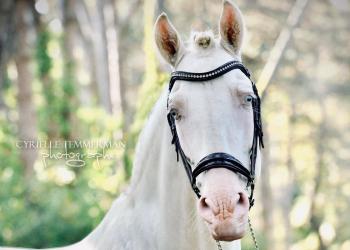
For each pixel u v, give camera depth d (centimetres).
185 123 371
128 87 2048
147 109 933
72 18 1783
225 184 354
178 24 1712
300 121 2445
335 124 2569
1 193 1377
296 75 2306
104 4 1809
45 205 1317
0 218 1327
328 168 2625
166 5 1677
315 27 2345
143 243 402
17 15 1783
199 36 385
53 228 1293
